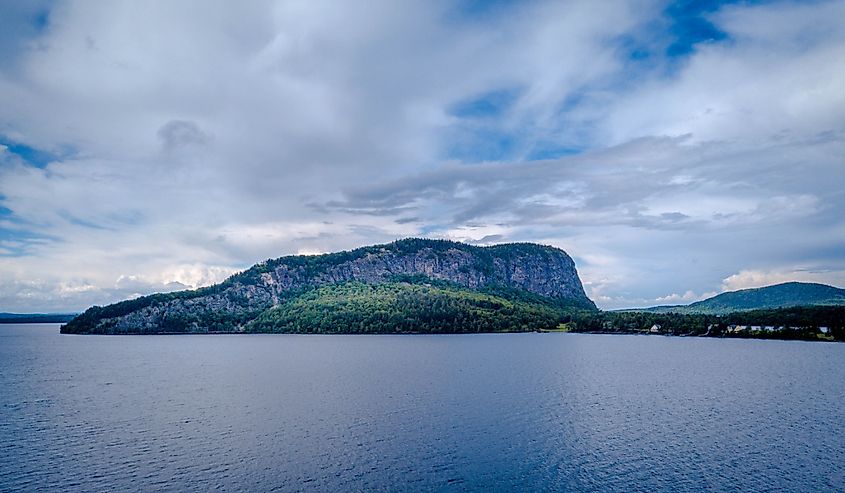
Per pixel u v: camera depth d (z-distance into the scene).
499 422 98.25
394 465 74.38
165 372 182.12
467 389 136.88
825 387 143.00
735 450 81.12
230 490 65.62
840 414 106.88
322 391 135.25
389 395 128.00
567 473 71.38
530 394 129.12
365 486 66.94
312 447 82.62
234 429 93.56
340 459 76.94
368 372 175.75
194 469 72.75
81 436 89.38
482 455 78.75
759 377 163.25
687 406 114.25
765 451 80.81
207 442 85.50
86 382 157.38
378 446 83.06
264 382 153.38
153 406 115.56
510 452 80.19
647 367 189.62
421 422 98.19
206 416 104.31
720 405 115.69
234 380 158.62
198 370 187.38
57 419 102.44
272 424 97.12
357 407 112.56
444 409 109.88
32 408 114.31
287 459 76.88
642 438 87.69
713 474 70.94
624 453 79.75
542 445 83.69
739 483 67.81
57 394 134.25
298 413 106.56
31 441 86.38
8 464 74.94
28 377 170.88
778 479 69.31
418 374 169.00
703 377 162.50
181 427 95.25
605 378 159.00
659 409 110.75
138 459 77.00
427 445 83.56
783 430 93.12
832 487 66.56
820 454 79.38
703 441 85.94
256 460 76.44
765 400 122.56
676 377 162.38
